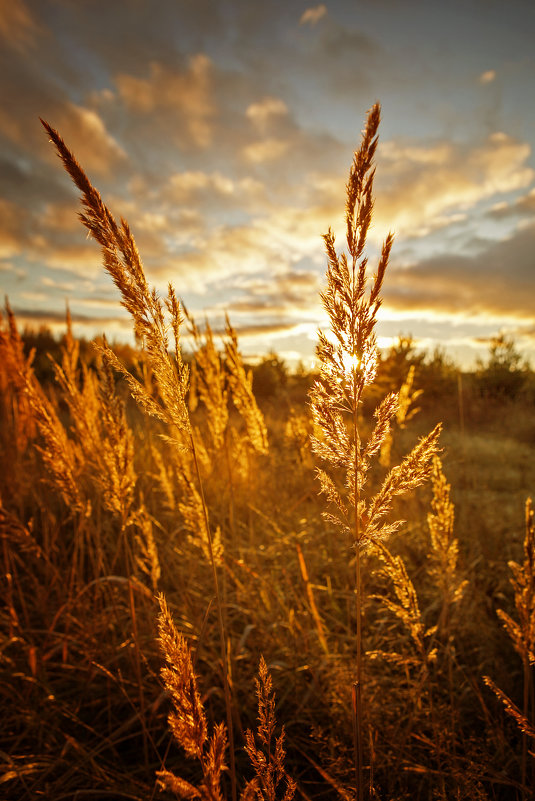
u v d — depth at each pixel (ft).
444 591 5.71
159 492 11.63
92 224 2.97
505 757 5.46
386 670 6.58
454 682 6.77
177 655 2.78
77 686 7.09
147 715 6.47
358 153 2.84
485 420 33.06
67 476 6.07
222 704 6.63
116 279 3.05
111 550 9.81
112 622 7.29
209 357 8.43
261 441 8.93
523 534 11.09
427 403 38.06
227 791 5.60
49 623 7.78
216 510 11.63
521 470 17.90
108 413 5.46
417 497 11.62
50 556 9.74
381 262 2.96
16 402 10.64
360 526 3.35
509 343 44.34
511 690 6.53
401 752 5.06
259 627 7.41
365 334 3.04
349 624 7.53
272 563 9.82
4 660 6.45
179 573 8.92
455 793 4.75
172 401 3.31
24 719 5.87
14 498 10.27
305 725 6.27
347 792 4.40
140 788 5.32
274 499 11.16
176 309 3.23
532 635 4.42
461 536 10.94
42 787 5.48
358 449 3.24
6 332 6.95
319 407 3.23
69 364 7.09
